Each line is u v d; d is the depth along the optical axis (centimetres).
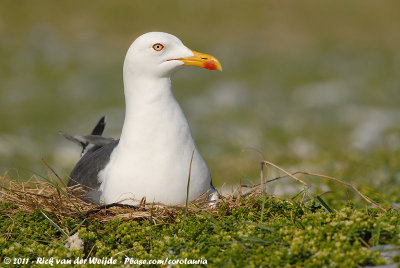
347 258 559
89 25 4412
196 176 743
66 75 3359
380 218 636
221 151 1703
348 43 4219
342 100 2675
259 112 2420
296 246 577
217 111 2469
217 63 747
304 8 4916
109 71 3450
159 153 723
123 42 4147
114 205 704
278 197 745
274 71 3469
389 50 4012
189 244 626
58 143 1920
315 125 2158
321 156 1333
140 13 4650
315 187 1001
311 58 3812
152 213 698
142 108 734
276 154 1499
